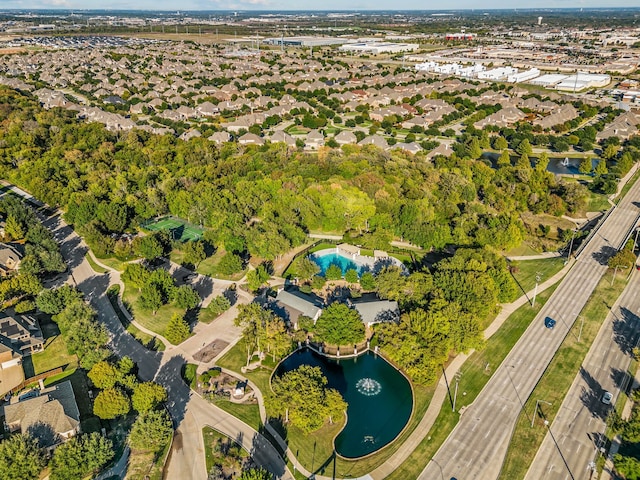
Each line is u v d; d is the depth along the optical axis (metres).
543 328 140.88
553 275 169.00
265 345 128.00
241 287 161.88
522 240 185.38
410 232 184.12
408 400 118.19
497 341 135.50
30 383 118.12
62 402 107.94
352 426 110.44
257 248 173.00
